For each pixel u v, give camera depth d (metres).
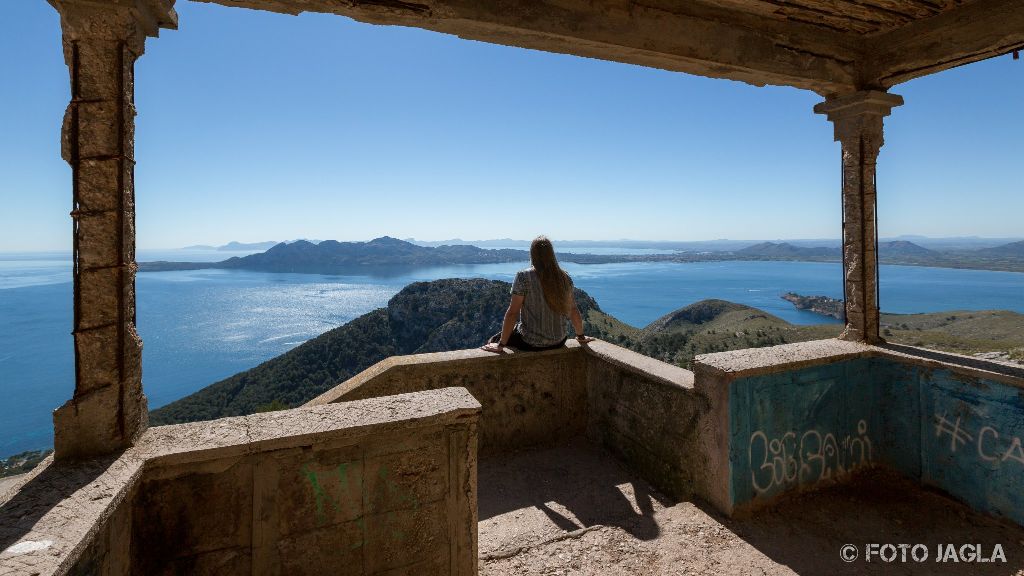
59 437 1.59
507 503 3.01
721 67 2.99
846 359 3.09
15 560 1.04
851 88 3.39
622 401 3.50
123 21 1.65
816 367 2.97
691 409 2.89
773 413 2.81
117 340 1.64
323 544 1.80
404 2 2.23
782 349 3.13
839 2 2.82
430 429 1.94
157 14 1.82
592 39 2.59
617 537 2.57
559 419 3.85
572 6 2.55
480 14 2.35
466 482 2.00
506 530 2.73
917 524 2.66
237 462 1.70
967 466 2.76
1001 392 2.58
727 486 2.69
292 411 1.96
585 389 3.92
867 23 3.12
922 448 2.98
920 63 3.07
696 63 2.92
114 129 1.66
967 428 2.75
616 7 2.65
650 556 2.42
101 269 1.64
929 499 2.88
